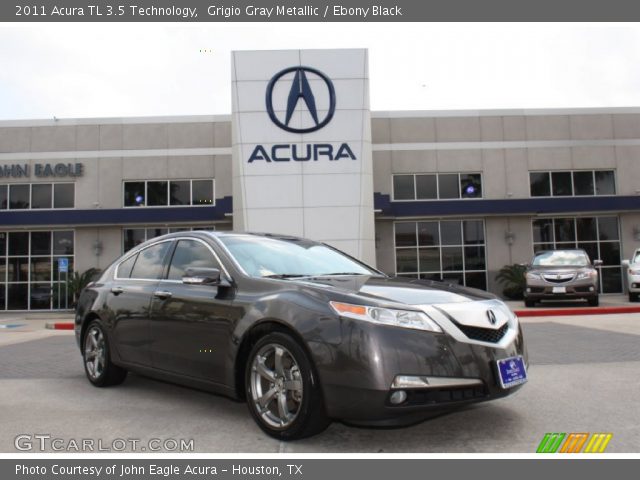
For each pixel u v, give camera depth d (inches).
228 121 899.4
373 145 901.8
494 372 149.1
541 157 911.7
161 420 180.5
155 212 837.2
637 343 339.9
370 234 751.1
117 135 894.4
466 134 909.8
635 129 923.4
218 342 173.6
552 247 901.8
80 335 244.8
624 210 863.1
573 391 212.7
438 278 890.1
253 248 197.8
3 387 236.5
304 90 753.6
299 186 745.0
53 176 886.4
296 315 152.5
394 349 140.3
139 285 215.9
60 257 877.2
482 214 863.1
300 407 148.3
